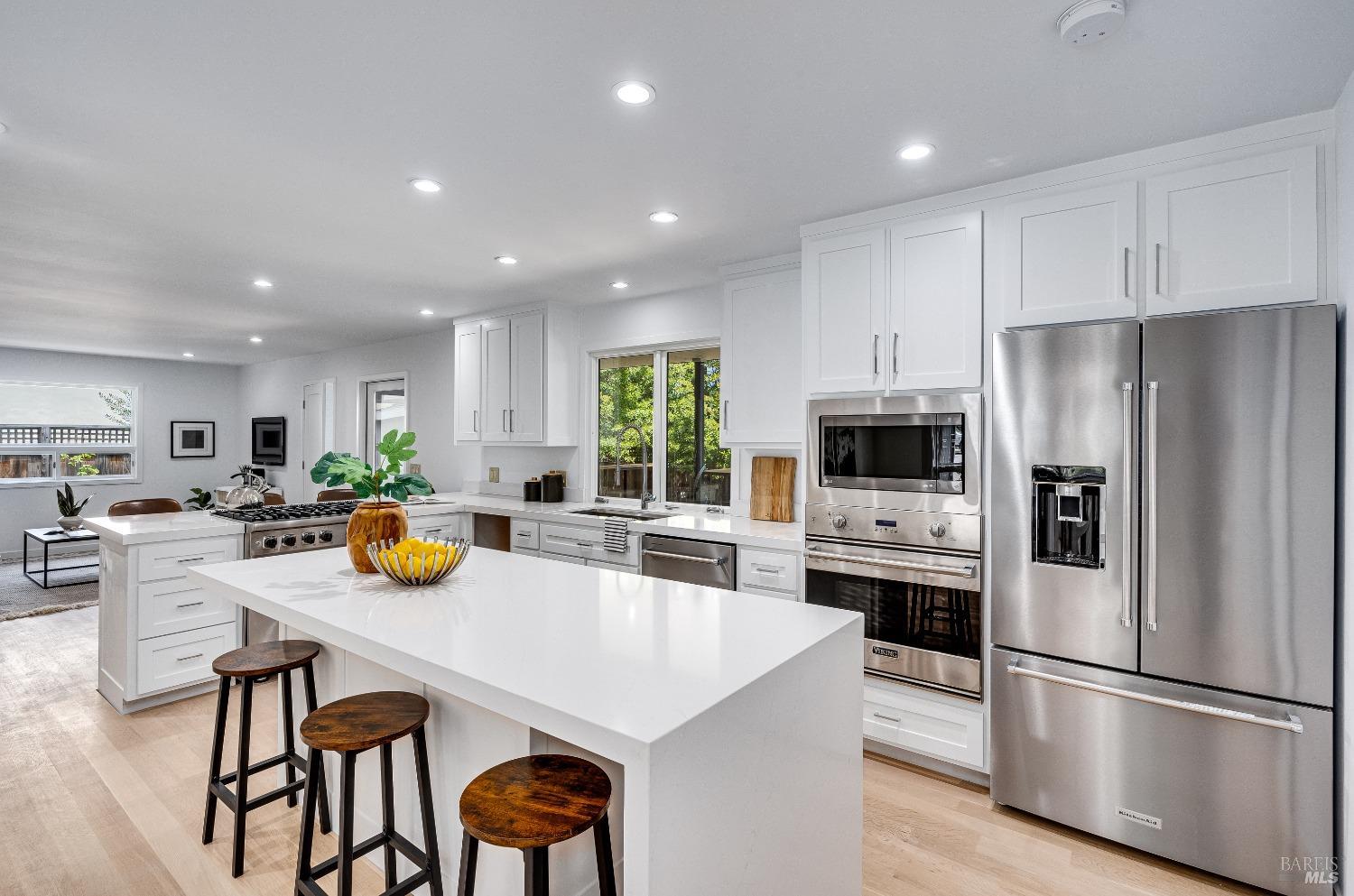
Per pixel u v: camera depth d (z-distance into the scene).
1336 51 1.65
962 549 2.54
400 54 1.68
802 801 1.46
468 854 1.29
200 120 2.02
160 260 3.60
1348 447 1.83
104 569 3.39
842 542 2.85
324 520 3.77
